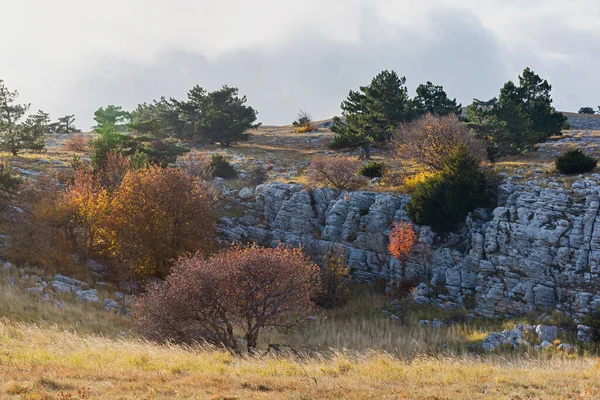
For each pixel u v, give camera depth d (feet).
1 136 182.19
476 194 124.77
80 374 38.19
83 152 218.59
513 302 106.83
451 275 117.50
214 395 33.50
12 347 50.21
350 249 131.95
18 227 113.19
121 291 111.65
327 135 267.80
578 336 91.04
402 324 105.09
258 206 149.38
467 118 182.39
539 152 173.06
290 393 35.99
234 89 254.47
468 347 90.07
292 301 71.05
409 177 149.28
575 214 110.93
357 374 45.50
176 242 118.32
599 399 35.86
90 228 117.91
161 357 48.83
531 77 220.02
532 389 39.17
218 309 68.64
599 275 101.86
